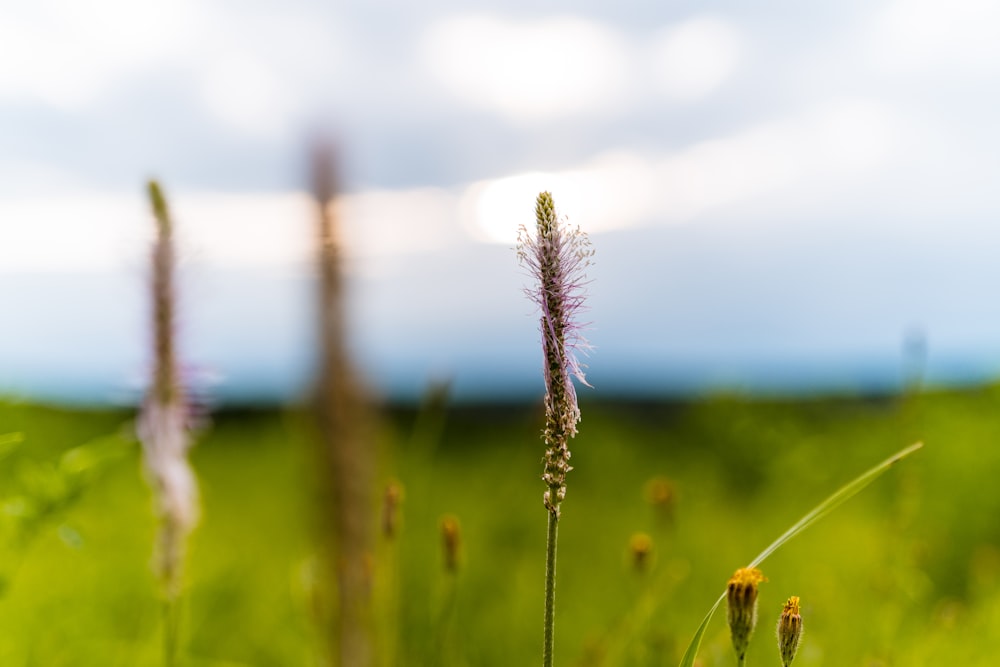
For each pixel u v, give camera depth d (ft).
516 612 19.24
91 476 9.89
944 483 23.45
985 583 19.07
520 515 25.36
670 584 14.10
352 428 4.58
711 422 34.42
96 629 15.05
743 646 6.43
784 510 28.48
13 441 8.89
